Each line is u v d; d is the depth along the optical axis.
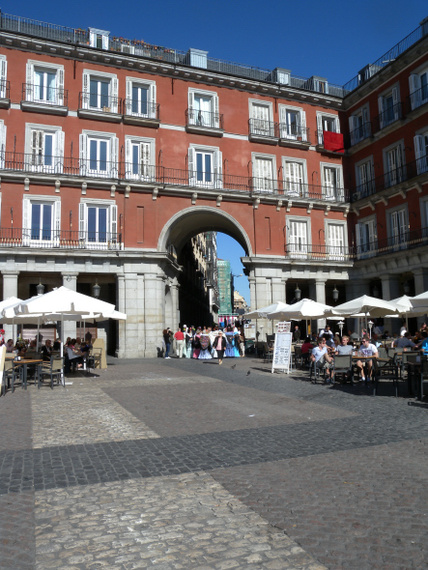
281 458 5.95
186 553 3.54
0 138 23.61
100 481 5.13
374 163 29.56
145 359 23.84
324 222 30.25
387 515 4.16
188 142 27.48
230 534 3.84
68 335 24.38
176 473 5.40
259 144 29.22
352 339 22.31
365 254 29.69
